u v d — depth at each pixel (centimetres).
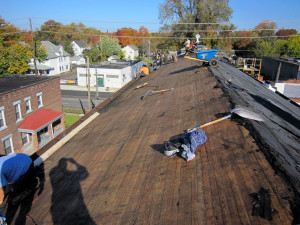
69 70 6059
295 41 4759
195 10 3691
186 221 362
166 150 558
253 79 1555
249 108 679
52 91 2362
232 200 368
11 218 494
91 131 934
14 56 3475
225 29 3850
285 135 575
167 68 2002
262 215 325
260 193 357
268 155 436
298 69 3041
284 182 366
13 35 5116
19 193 554
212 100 803
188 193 420
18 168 544
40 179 626
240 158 459
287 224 301
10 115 1805
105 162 646
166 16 3825
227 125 597
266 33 5531
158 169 529
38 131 1997
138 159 603
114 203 466
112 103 1326
